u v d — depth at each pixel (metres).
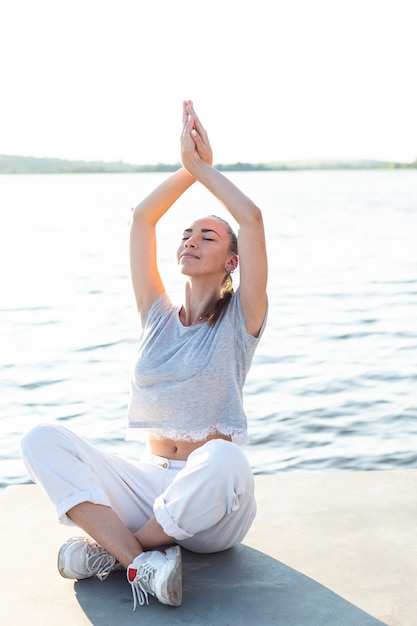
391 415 7.42
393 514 3.14
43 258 25.59
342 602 2.47
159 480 2.77
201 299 2.86
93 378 9.30
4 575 2.72
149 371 2.74
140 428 2.79
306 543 2.90
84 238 33.22
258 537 2.97
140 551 2.56
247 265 2.73
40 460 2.54
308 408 7.71
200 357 2.70
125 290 17.70
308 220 42.88
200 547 2.79
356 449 6.48
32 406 8.08
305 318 13.37
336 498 3.32
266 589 2.57
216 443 2.53
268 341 11.31
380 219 43.00
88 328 12.88
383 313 13.70
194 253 2.82
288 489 3.44
